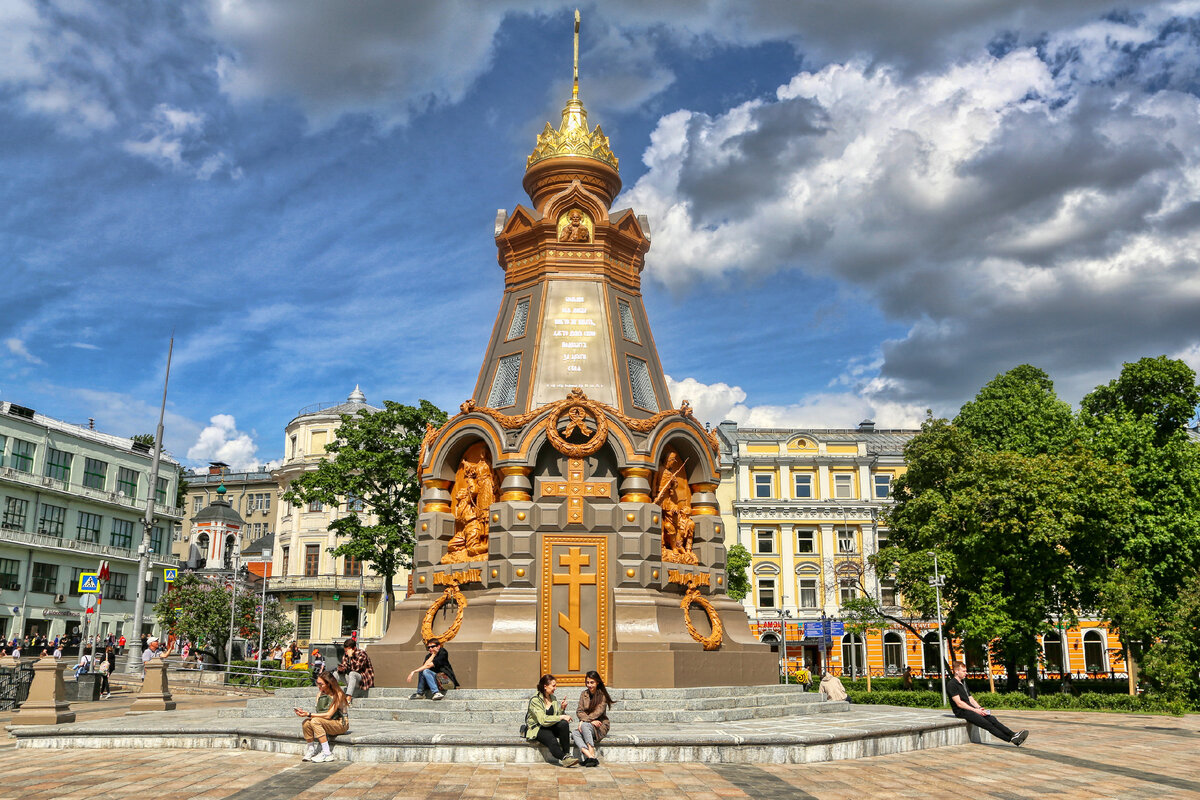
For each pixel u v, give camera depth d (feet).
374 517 238.68
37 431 216.74
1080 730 75.66
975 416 152.76
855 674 200.03
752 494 219.41
